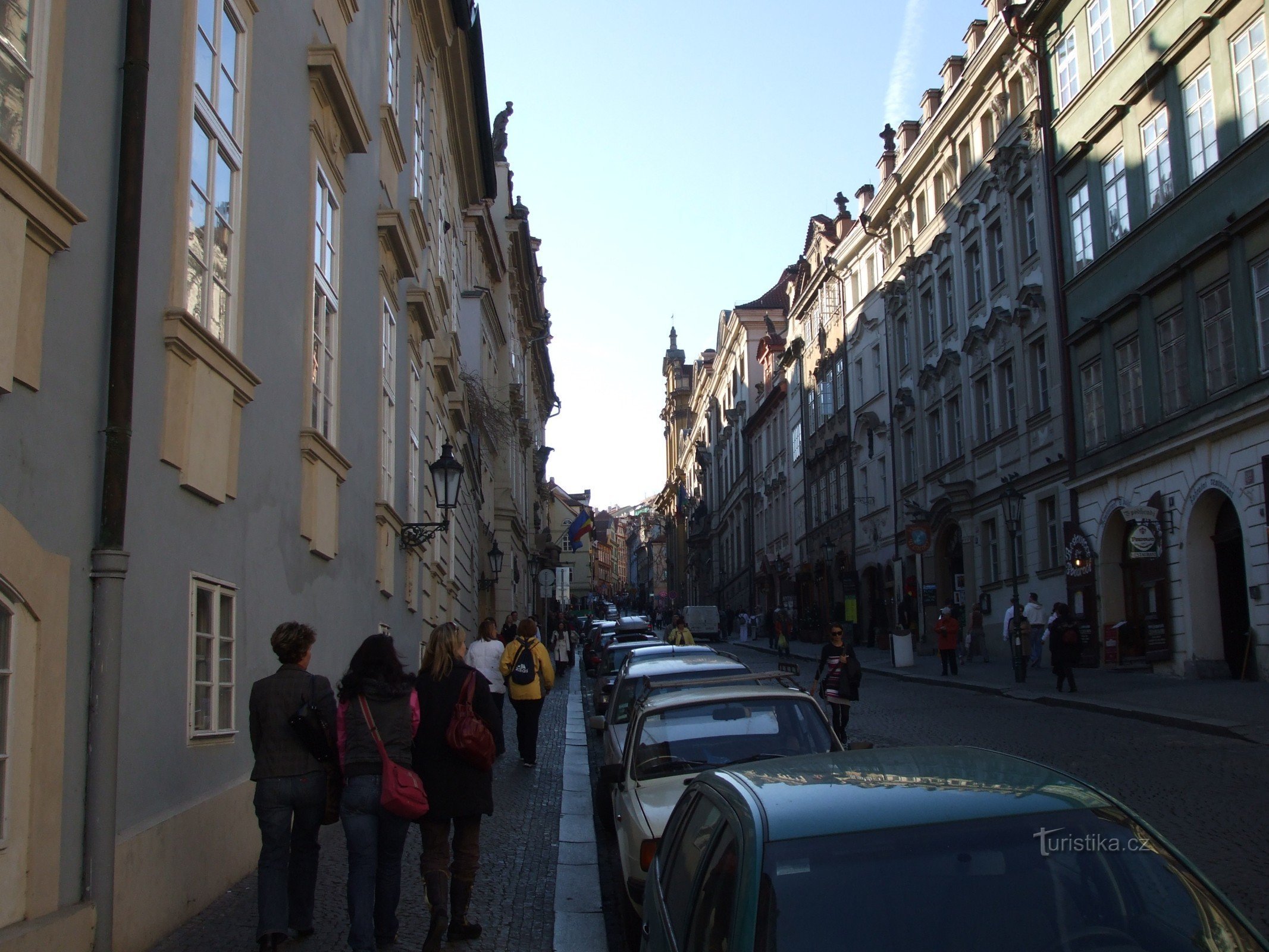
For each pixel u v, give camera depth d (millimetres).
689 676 10578
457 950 6348
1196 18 20062
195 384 6914
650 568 143750
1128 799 10102
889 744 14828
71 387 5375
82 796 5352
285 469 9148
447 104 21812
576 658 48969
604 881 8367
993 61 29422
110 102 5859
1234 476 19312
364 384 12562
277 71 9102
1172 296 21406
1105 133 24094
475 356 29031
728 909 3336
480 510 29484
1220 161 19547
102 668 5453
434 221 19578
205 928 6430
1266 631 18594
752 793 3746
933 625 34812
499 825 9953
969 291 32688
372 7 13562
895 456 39219
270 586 8648
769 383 65375
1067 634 20016
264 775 6008
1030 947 3047
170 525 6562
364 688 6160
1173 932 3090
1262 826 8688
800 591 54656
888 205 39188
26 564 4875
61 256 5285
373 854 5961
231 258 7949
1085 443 25359
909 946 3057
